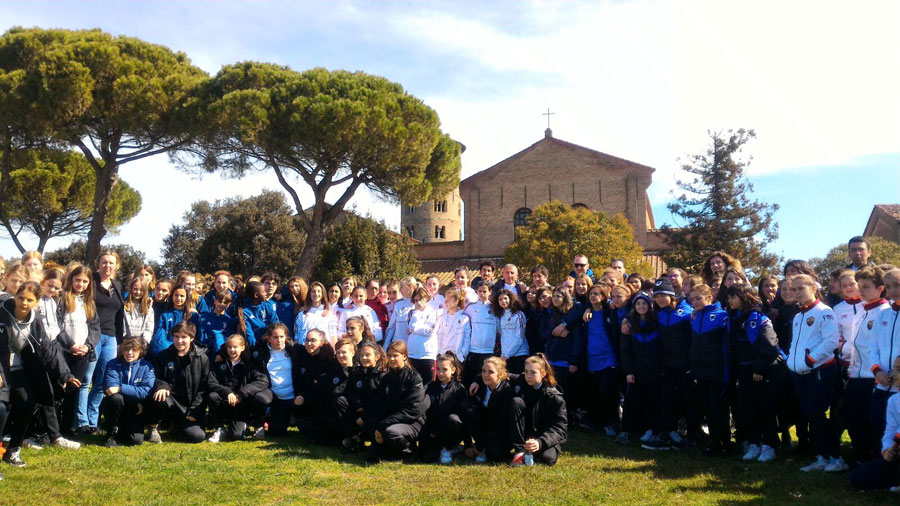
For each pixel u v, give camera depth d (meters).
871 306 6.25
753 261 32.09
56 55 21.20
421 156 24.48
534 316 9.52
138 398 7.73
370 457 7.05
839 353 6.95
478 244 37.59
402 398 7.42
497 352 9.55
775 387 7.23
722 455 7.30
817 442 6.60
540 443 6.96
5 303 6.36
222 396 8.23
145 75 23.03
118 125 23.00
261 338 8.77
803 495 5.75
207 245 36.50
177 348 8.03
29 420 6.48
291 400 8.57
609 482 6.21
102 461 6.65
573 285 9.80
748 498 5.69
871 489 5.79
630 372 8.17
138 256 43.91
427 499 5.67
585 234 27.42
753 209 32.62
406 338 9.86
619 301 8.57
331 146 22.59
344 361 8.04
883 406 5.90
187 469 6.49
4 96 20.98
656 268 32.31
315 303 9.67
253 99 22.09
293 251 35.97
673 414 7.83
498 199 37.66
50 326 7.38
